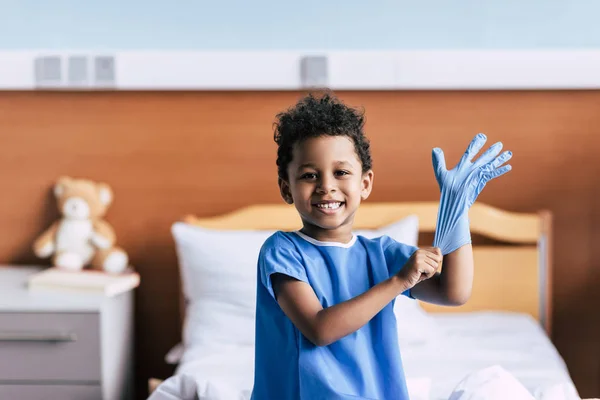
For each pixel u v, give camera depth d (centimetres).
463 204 129
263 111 261
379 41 259
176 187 263
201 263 236
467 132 260
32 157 263
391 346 128
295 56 254
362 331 127
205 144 262
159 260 266
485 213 254
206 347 220
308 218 127
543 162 261
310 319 121
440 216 130
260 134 261
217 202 264
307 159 124
